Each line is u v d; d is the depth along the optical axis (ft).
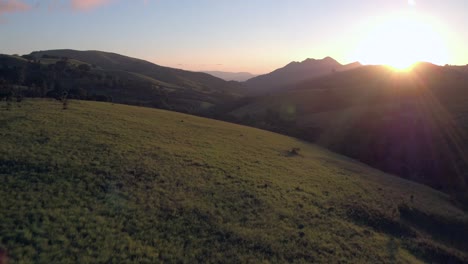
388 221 105.09
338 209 105.40
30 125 141.49
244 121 337.52
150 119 201.67
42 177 91.86
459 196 159.94
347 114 341.00
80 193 86.43
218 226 81.51
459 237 111.75
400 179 180.65
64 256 61.26
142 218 79.77
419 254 89.92
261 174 125.90
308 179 132.05
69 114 174.50
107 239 68.95
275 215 92.79
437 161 212.43
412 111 312.50
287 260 72.54
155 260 65.05
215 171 120.06
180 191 98.12
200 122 229.45
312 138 278.87
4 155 101.96
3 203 75.20
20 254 59.16
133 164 111.86
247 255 71.77
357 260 77.30
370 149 242.37
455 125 258.98
